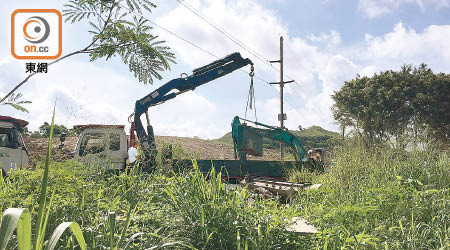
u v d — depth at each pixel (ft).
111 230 7.08
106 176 14.19
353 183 19.77
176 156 18.84
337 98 84.17
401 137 25.43
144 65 20.01
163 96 40.22
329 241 11.10
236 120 41.42
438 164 20.04
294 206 16.66
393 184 17.76
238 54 42.16
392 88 80.02
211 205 10.55
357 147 25.34
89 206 10.43
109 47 16.99
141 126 38.75
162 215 10.75
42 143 51.44
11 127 28.35
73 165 12.25
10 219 3.83
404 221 14.03
